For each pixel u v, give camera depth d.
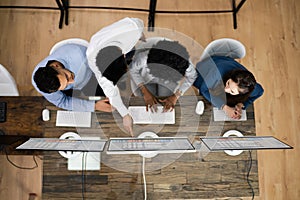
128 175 1.57
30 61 2.44
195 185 1.58
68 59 1.64
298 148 2.42
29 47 2.46
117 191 1.57
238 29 2.55
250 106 1.68
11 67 2.42
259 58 2.53
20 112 1.69
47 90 1.51
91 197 1.56
